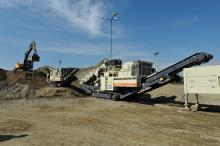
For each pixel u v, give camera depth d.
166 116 18.86
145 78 28.59
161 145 10.92
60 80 44.06
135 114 19.84
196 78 21.36
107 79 32.62
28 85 41.00
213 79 20.31
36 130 13.84
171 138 12.13
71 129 14.12
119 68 32.91
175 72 26.03
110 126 14.96
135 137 12.28
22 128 14.39
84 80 39.41
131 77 28.95
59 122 16.30
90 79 38.34
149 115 19.34
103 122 16.27
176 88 34.66
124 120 17.05
